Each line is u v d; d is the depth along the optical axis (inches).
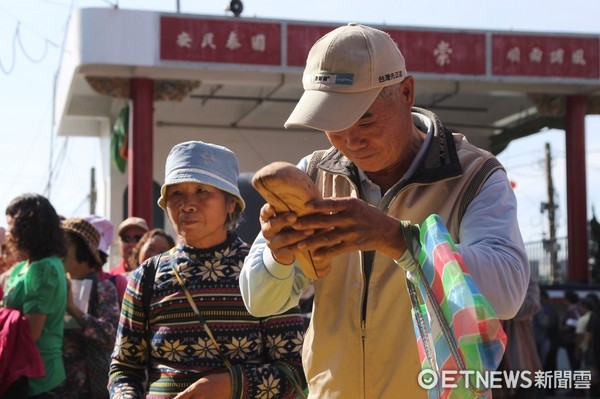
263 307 98.8
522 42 577.0
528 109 764.6
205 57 534.6
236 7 555.5
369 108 92.0
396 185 96.5
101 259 232.2
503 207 92.7
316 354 101.1
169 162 135.9
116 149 689.6
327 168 103.3
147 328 132.8
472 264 85.2
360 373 97.7
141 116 546.0
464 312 77.9
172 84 561.9
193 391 123.7
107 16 525.7
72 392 200.8
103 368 203.5
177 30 532.4
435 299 82.0
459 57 567.2
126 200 747.4
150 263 134.6
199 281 130.9
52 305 190.9
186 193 133.0
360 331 98.0
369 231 82.0
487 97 729.0
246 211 260.2
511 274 86.7
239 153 780.0
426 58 564.1
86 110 738.8
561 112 633.6
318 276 87.5
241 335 130.0
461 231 93.7
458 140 99.5
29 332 187.9
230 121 771.4
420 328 88.0
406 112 96.3
